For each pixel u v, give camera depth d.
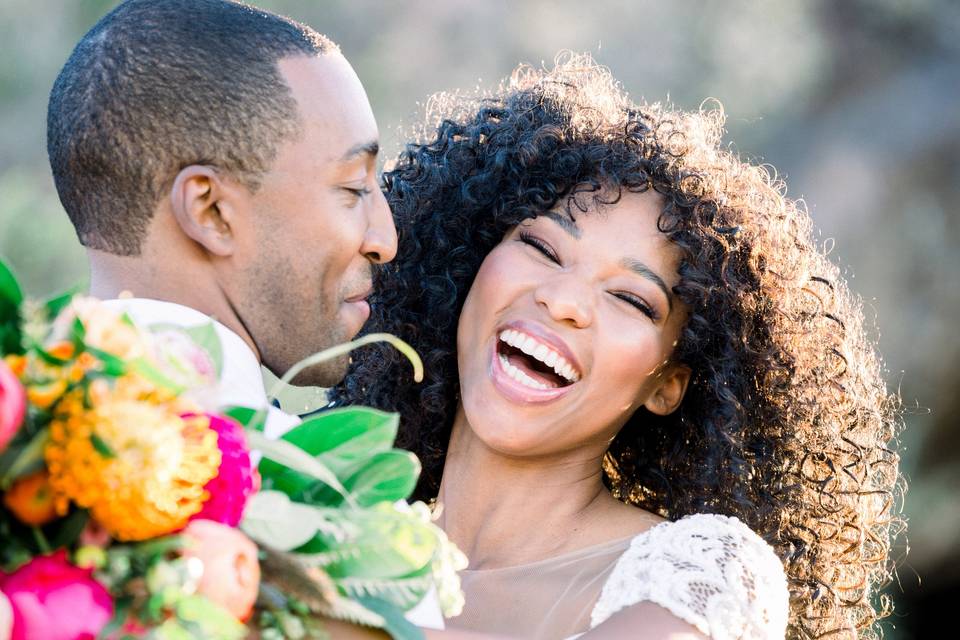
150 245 2.01
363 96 2.11
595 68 3.32
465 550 2.89
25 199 11.30
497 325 2.84
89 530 1.43
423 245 3.15
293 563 1.59
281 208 2.01
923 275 10.53
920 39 11.38
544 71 3.42
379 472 1.72
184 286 2.02
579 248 2.79
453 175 3.14
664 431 3.14
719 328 2.89
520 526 2.84
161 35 1.98
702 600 2.37
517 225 2.91
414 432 3.14
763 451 3.02
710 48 11.77
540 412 2.77
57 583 1.38
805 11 11.69
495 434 2.77
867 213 10.73
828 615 3.04
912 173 10.80
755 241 2.90
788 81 11.55
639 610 2.36
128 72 1.97
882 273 10.56
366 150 2.08
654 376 2.89
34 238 11.09
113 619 1.41
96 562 1.40
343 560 1.65
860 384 3.15
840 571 3.07
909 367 10.38
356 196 2.09
